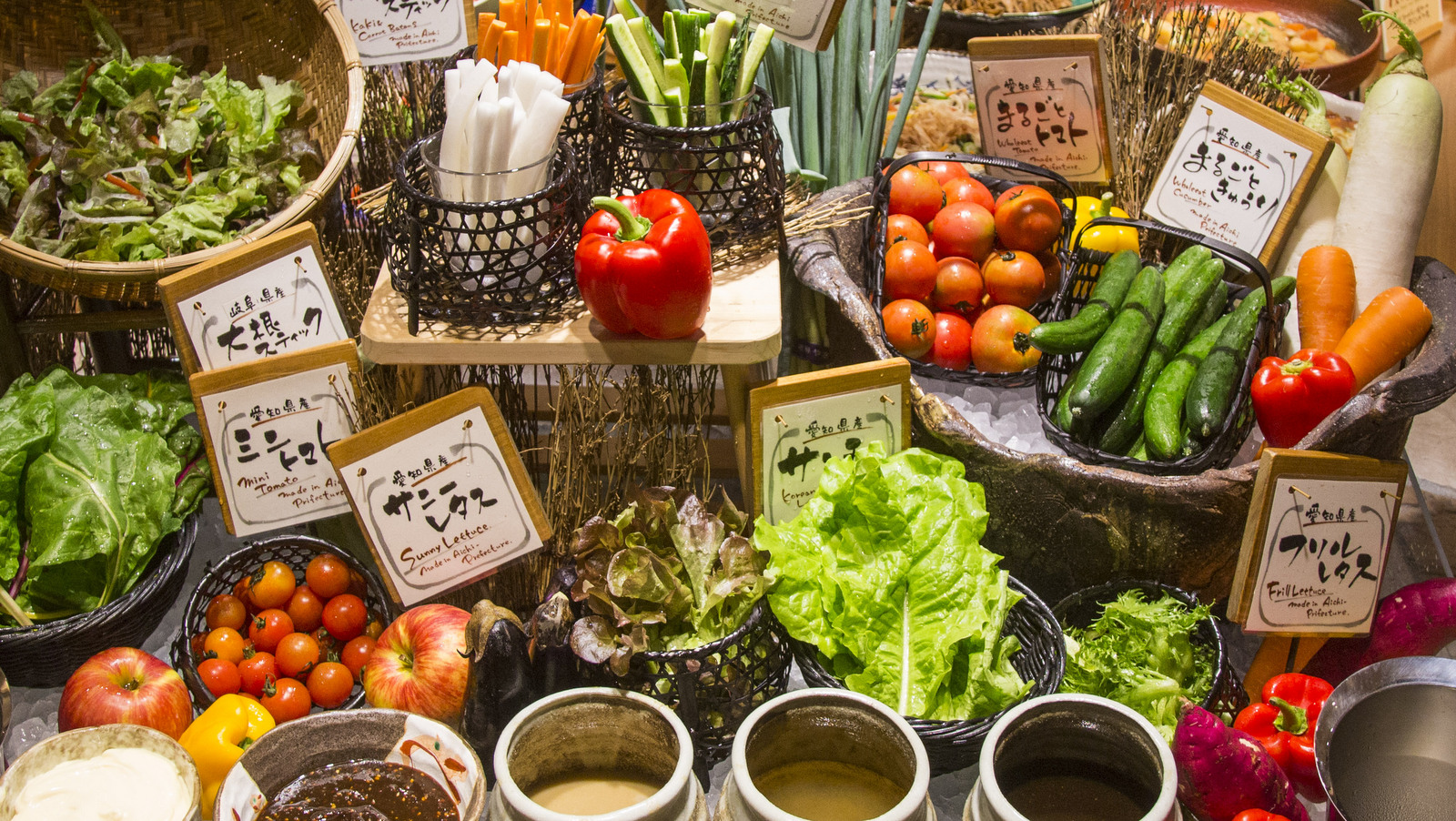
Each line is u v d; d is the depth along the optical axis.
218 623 1.43
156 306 1.67
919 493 1.34
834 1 1.41
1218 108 1.65
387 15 1.67
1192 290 1.57
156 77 1.70
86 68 1.68
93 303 1.82
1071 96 1.70
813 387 1.36
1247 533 1.32
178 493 1.49
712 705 1.26
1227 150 1.67
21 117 1.62
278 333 1.39
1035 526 1.40
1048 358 1.59
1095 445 1.51
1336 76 2.01
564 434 1.47
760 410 1.36
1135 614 1.29
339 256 1.59
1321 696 1.29
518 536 1.41
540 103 1.22
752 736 1.04
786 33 1.46
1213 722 1.09
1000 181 1.79
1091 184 1.85
